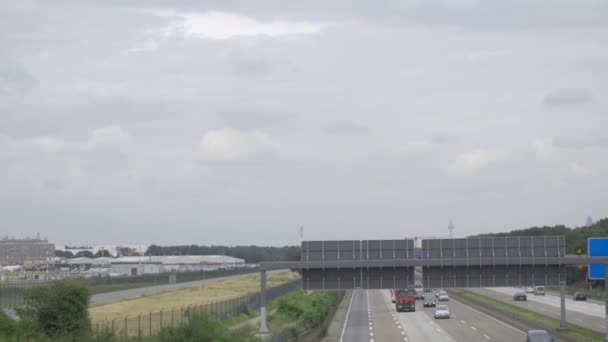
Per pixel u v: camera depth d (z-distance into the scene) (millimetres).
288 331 58219
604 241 54156
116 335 49500
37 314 49656
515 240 53531
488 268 53438
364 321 87562
